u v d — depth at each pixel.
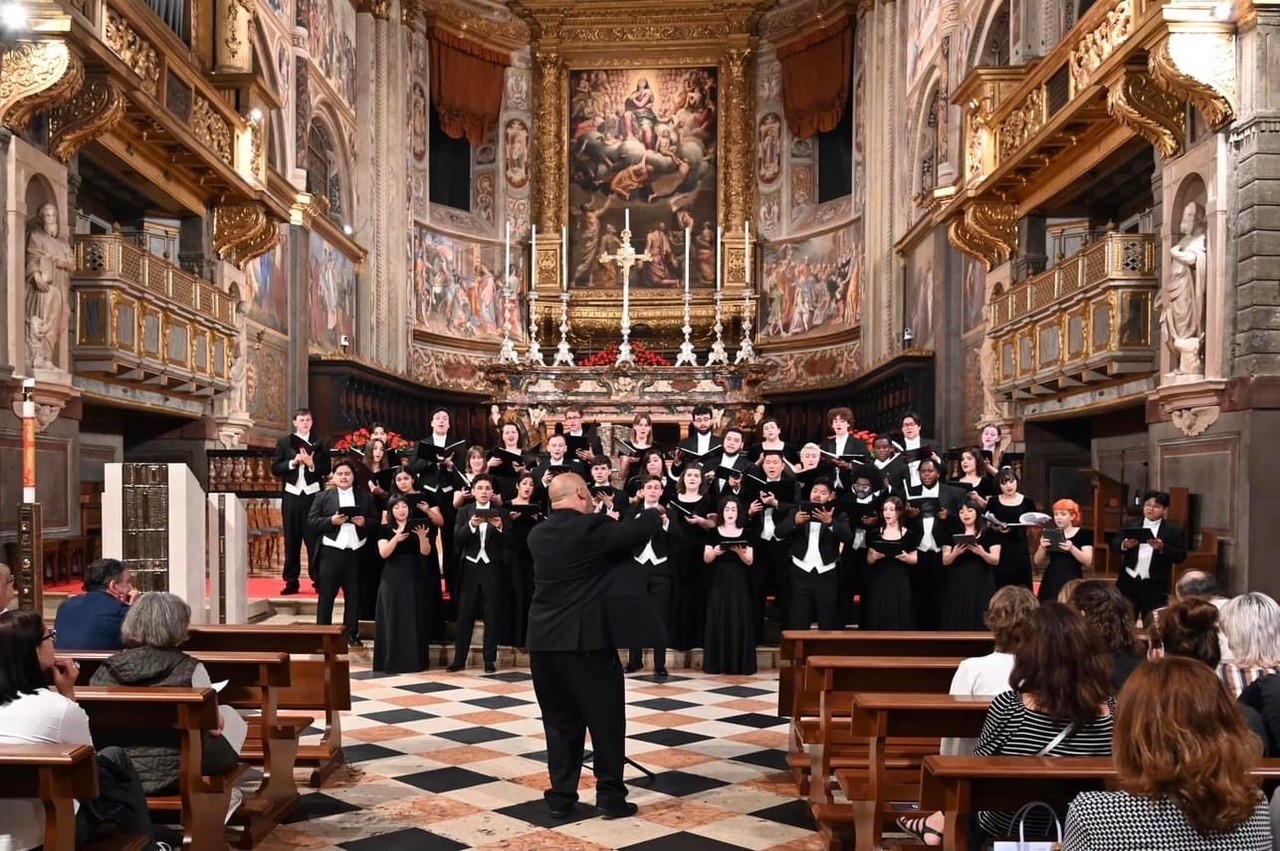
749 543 8.93
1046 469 13.77
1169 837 2.24
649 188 25.31
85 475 12.38
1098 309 10.65
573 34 25.30
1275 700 3.59
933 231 17.52
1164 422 9.77
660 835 4.88
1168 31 8.50
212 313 13.32
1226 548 8.62
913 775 4.68
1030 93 12.31
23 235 9.22
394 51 22.45
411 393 21.59
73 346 10.36
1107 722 3.32
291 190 15.70
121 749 3.78
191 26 13.52
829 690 4.88
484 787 5.62
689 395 18.47
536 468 9.64
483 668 9.30
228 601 8.41
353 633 9.48
